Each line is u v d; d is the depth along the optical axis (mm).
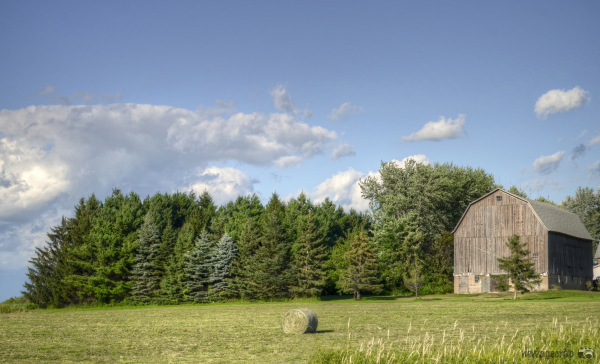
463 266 66000
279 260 62688
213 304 60375
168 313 42875
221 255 65375
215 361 16703
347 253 62781
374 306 46750
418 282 60438
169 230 67312
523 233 62594
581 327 23922
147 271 64438
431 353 15867
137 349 19672
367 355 14922
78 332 26359
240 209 91062
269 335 24062
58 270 64688
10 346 20750
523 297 54250
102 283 63281
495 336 21438
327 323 29203
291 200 91375
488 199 65500
